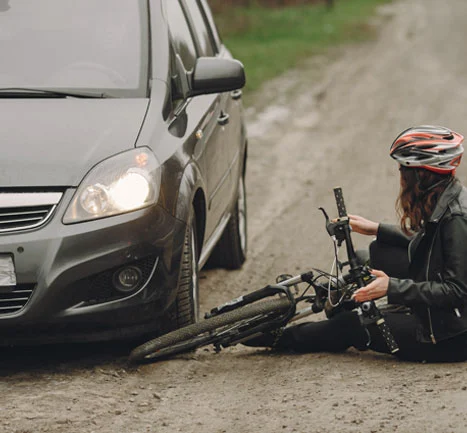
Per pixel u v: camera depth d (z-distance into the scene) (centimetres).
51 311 959
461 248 964
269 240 1747
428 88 3975
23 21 1177
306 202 2078
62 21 1178
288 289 1071
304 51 5312
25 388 963
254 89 4031
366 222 1077
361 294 987
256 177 2386
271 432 838
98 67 1130
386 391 936
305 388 961
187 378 1013
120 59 1141
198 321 1127
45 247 954
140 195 989
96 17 1187
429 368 1011
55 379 995
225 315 1055
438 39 6009
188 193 1063
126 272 986
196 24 1414
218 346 1071
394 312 1059
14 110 1059
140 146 1021
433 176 972
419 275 1000
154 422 875
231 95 1473
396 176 2348
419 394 920
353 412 877
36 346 1110
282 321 1066
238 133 1499
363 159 2600
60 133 1022
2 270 955
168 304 1024
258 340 1098
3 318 958
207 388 977
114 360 1060
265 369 1041
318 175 2392
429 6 8969
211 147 1237
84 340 995
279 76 4425
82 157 994
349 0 9381
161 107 1091
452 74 4394
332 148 2789
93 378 999
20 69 1123
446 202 975
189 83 1184
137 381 999
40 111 1059
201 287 1437
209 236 1259
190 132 1138
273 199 2123
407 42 5884
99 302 981
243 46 5425
